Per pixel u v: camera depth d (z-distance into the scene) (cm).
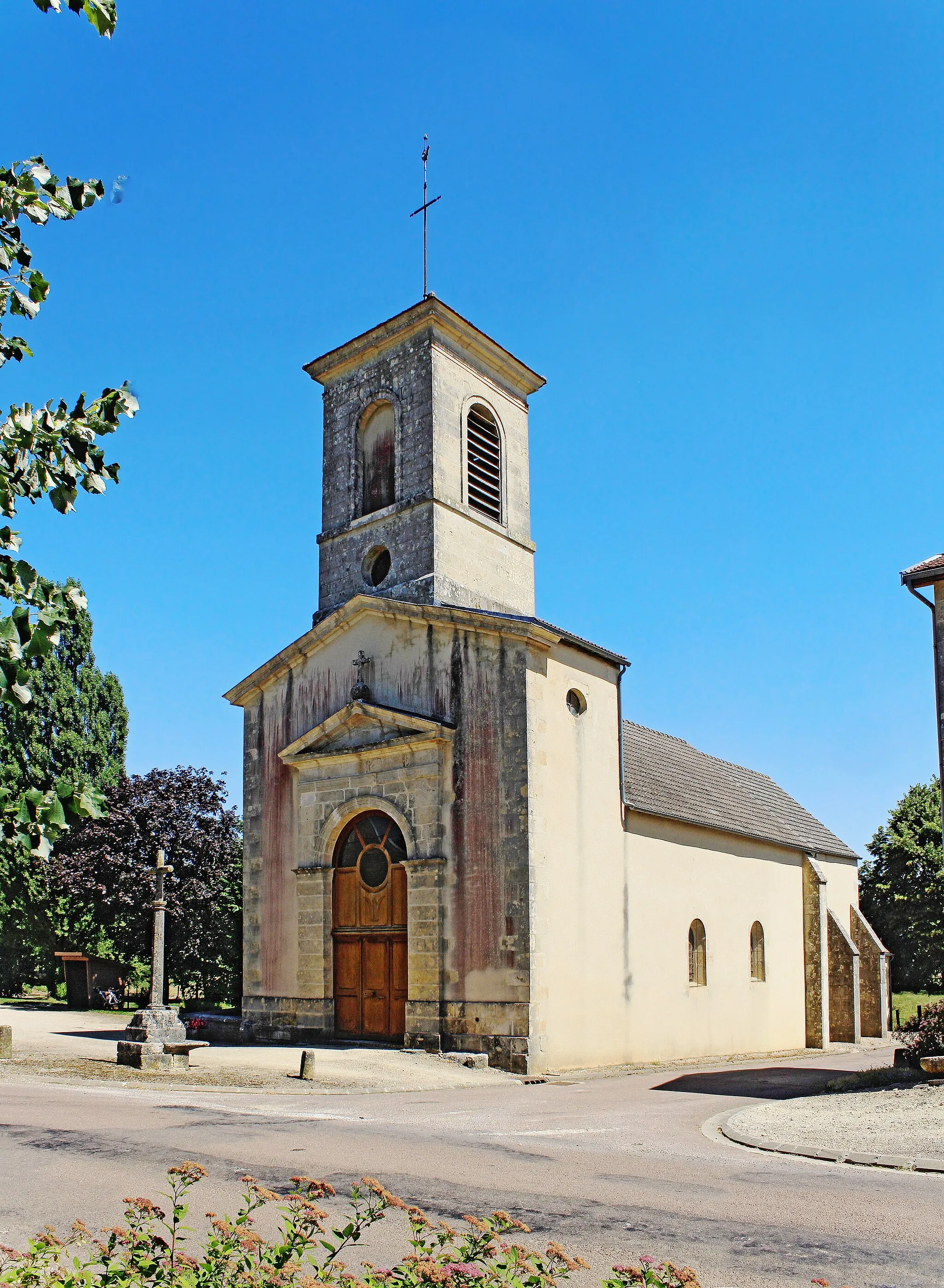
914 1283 645
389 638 2316
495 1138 1161
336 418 2745
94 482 402
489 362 2727
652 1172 974
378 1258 688
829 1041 3372
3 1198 807
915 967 5019
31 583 374
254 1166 952
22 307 386
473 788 2097
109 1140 1066
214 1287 493
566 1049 2023
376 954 2197
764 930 2998
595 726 2283
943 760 1642
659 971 2403
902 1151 1058
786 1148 1098
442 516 2467
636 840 2391
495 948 2003
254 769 2516
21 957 3734
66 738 3819
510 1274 496
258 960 2388
